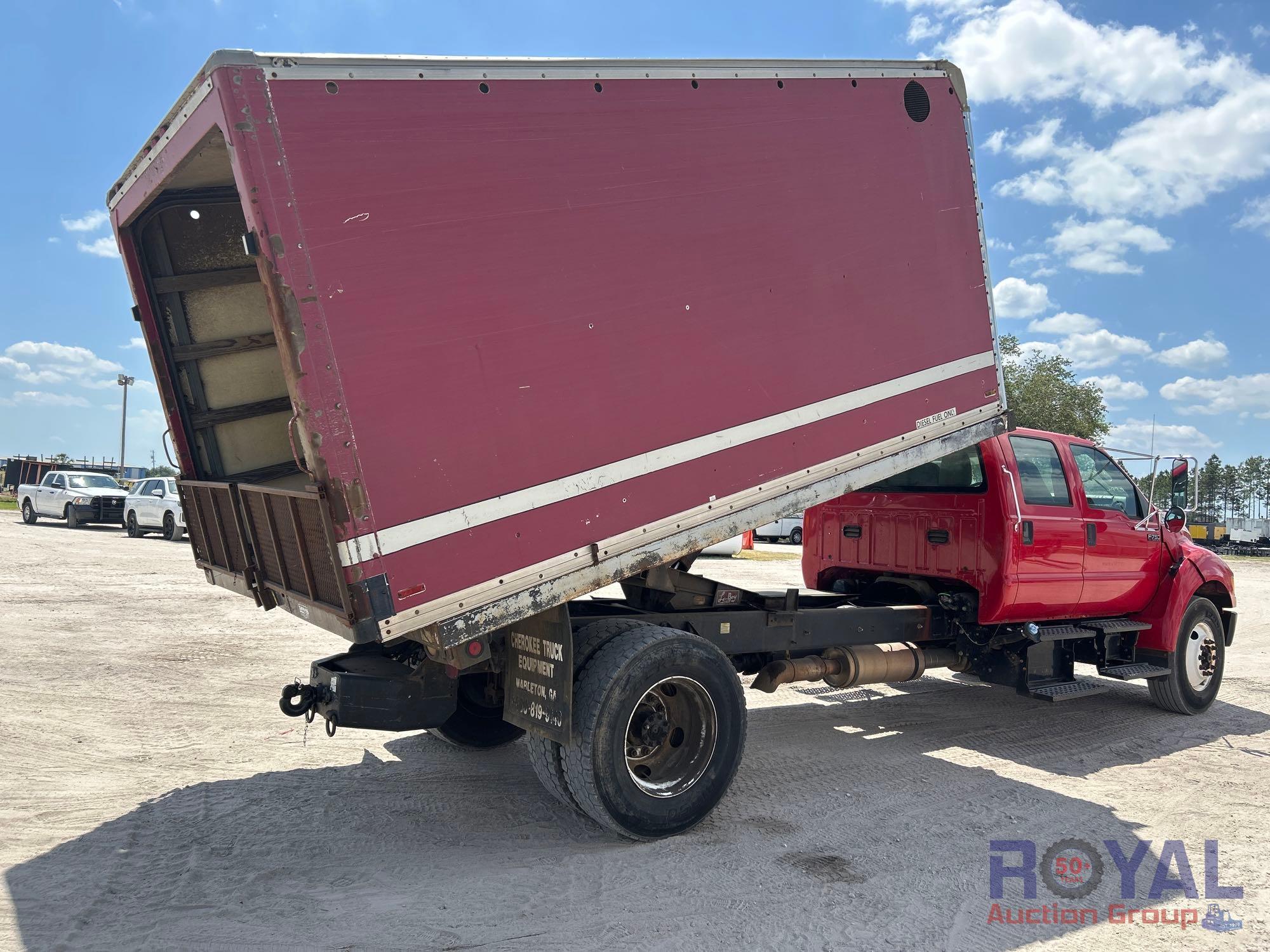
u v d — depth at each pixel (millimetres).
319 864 3816
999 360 5637
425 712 4266
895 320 5051
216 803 4527
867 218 4965
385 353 3377
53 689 6645
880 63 5117
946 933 3324
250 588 4410
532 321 3738
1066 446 6684
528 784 5027
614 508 3932
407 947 3100
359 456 3297
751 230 4461
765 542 29422
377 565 3311
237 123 3146
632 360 4016
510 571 3633
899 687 8000
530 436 3703
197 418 5176
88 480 26656
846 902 3543
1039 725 6730
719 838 4211
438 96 3568
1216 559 7527
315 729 5969
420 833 4223
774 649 5344
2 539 19734
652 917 3367
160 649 8234
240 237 5262
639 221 4078
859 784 5113
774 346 4508
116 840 4012
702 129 4320
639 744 4281
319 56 3309
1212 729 6734
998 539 5957
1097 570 6562
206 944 3086
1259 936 3383
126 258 4848
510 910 3408
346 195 3334
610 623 4371
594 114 3982
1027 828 4461
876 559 6766
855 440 4824
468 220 3602
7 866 3705
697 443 4203
